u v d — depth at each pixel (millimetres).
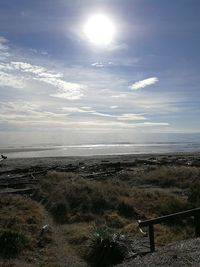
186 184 27469
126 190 23875
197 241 10680
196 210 11625
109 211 19078
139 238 14086
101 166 48156
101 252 12039
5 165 58375
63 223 17391
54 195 22750
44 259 12117
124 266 9930
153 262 9406
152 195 22531
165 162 51938
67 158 73438
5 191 28703
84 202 20109
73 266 11586
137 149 125125
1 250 12281
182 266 8547
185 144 183875
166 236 14133
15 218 16922
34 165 56469
